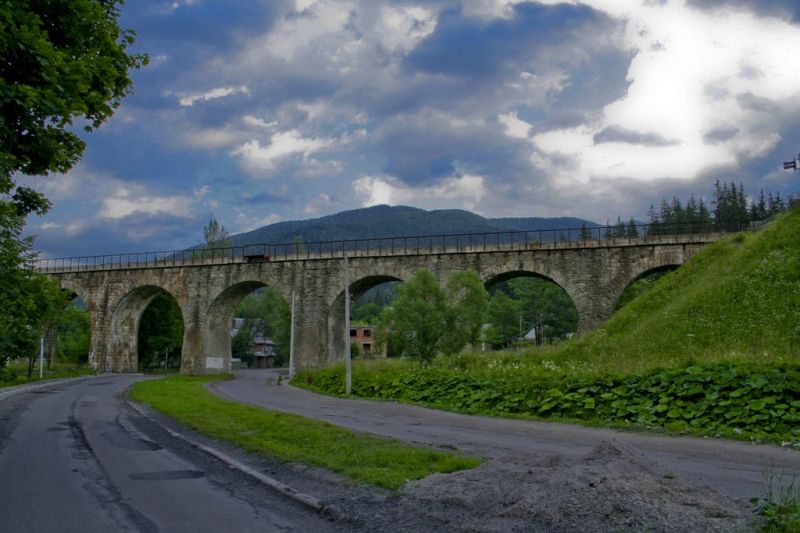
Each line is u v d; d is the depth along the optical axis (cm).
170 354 9075
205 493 971
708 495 738
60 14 1175
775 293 2555
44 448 1452
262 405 2614
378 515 777
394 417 2047
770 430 1396
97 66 1279
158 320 7588
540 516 677
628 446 890
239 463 1200
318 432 1458
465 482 838
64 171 1314
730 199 11538
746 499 757
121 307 6369
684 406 1622
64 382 4434
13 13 1009
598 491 696
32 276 4191
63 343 8644
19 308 3778
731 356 1855
